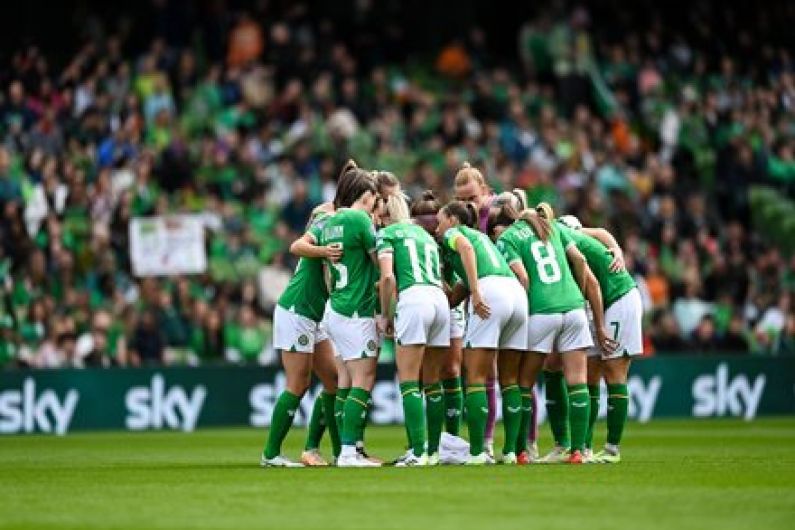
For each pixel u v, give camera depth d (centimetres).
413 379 5012
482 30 13000
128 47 11081
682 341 9562
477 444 5109
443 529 3341
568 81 11681
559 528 3350
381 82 11056
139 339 8569
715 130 11525
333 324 5012
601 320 5262
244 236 9281
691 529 3331
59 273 8612
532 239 5194
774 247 10875
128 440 7300
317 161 10006
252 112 10388
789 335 9881
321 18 12481
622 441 6869
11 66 9425
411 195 9731
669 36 12475
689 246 10106
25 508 3809
